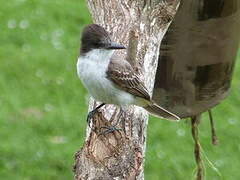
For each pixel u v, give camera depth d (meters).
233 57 13.05
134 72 10.30
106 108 10.30
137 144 9.75
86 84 10.20
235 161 17.55
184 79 12.73
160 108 10.73
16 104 19.12
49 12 24.05
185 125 18.50
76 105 19.33
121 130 9.64
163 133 18.23
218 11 12.23
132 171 9.27
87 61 10.09
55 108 19.09
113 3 10.93
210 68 12.73
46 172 16.72
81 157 9.57
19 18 23.61
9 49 21.81
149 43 10.68
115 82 10.09
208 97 13.02
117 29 10.71
